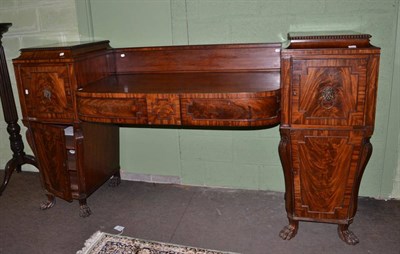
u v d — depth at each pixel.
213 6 2.17
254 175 2.42
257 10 2.12
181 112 1.74
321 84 1.62
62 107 1.98
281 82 1.67
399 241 1.87
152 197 2.42
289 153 1.76
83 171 2.14
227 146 2.40
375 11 1.97
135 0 2.26
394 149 2.16
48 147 2.15
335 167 1.74
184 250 1.87
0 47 2.41
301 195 1.84
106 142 2.38
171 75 2.20
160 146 2.52
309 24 2.07
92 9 2.35
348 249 1.83
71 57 1.89
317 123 1.68
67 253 1.88
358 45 1.58
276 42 2.13
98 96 1.83
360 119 1.64
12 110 2.53
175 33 2.26
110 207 2.31
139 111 1.79
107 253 1.87
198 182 2.54
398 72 2.02
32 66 1.97
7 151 2.96
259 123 1.69
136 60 2.27
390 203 2.21
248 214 2.18
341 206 1.81
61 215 2.24
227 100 1.68
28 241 1.99
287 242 1.90
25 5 2.49
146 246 1.91
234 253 1.83
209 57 2.16
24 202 2.42
